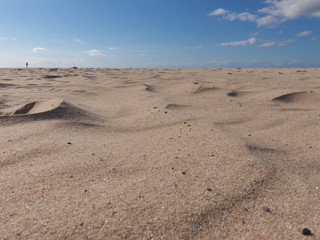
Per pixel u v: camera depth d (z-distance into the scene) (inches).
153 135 94.4
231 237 42.2
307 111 128.4
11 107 144.8
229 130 98.9
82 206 49.0
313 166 70.1
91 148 79.7
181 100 159.8
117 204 49.6
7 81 275.0
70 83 258.4
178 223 44.7
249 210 48.6
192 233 42.8
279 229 43.8
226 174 61.2
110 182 58.5
